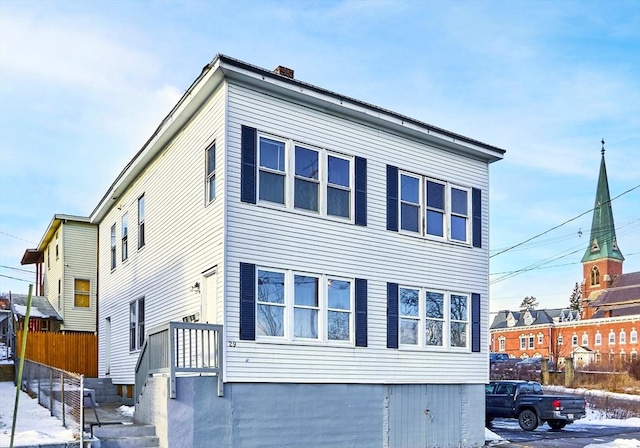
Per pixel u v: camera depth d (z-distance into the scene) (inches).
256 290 516.7
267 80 529.7
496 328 3929.6
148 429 482.9
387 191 621.3
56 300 1104.2
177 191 619.8
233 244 507.5
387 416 587.2
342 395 556.4
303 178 561.0
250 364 502.0
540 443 670.5
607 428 861.2
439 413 629.9
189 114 588.1
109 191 840.9
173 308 610.2
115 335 818.8
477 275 692.7
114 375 806.5
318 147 573.6
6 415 550.6
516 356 3700.8
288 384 523.2
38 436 446.3
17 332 889.5
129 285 768.9
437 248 658.8
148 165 720.3
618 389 1606.8
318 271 557.0
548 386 1678.2
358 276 585.9
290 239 542.3
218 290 507.5
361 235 593.6
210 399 479.5
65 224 1067.3
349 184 594.2
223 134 514.6
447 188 678.5
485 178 720.3
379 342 592.4
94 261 1079.6
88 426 491.2
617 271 3875.5
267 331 520.4
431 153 668.1
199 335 531.5
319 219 565.0
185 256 586.9
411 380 610.9
